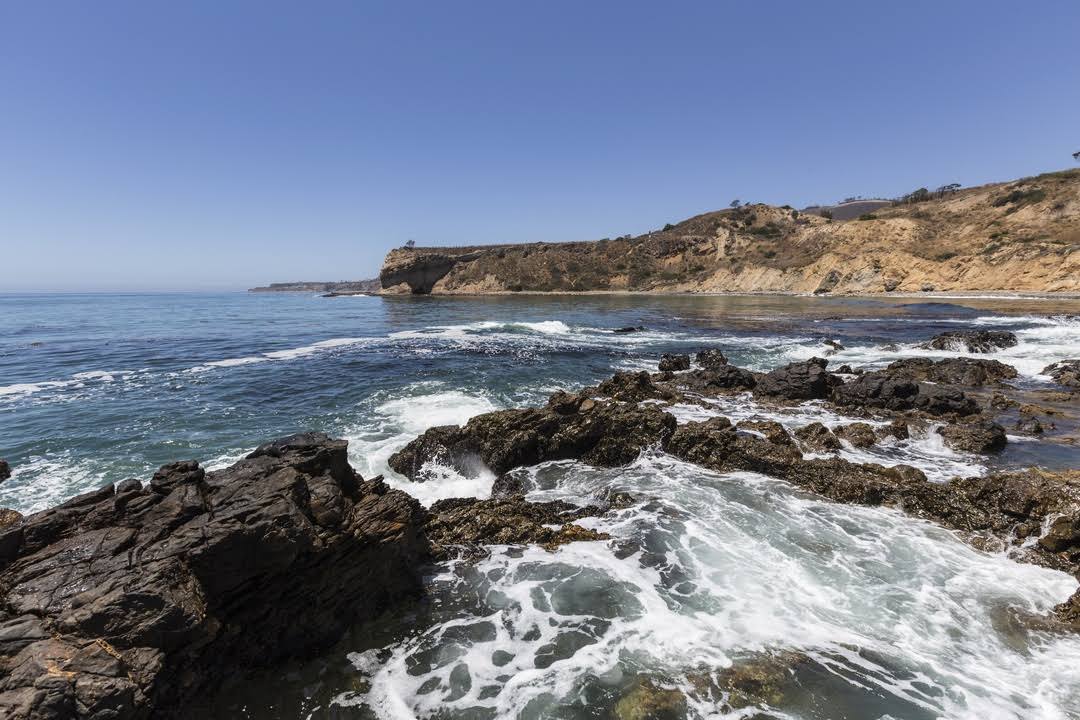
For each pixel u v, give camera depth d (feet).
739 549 28.12
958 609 22.94
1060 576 25.22
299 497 21.68
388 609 24.09
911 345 93.91
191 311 220.84
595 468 40.88
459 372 74.74
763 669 19.43
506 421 42.29
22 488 35.45
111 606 16.35
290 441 26.32
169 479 21.89
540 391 63.57
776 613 22.79
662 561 27.12
